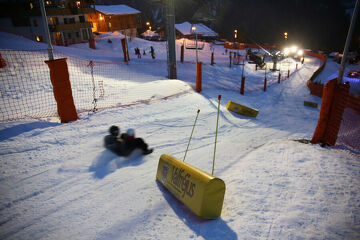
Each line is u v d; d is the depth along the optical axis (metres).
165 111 12.48
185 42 58.75
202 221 4.27
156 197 5.00
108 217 4.39
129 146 6.79
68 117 9.45
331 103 7.79
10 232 4.03
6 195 4.99
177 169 4.96
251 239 3.76
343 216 4.32
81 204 4.76
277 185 5.36
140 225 4.18
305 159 6.74
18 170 5.94
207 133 10.04
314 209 4.49
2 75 14.15
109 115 10.75
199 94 17.11
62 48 28.66
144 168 6.32
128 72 23.02
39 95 12.42
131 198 4.96
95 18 60.56
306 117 15.59
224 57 48.31
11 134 7.77
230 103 14.43
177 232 3.99
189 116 12.17
